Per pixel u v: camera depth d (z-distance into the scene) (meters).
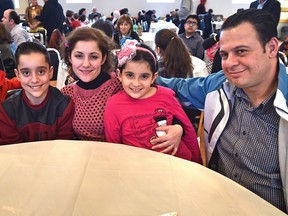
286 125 0.94
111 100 1.30
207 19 5.93
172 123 1.30
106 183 0.79
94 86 1.38
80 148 1.00
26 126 1.35
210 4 9.97
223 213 0.69
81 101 1.38
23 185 0.78
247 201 0.73
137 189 0.77
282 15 5.17
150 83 1.29
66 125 1.40
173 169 0.87
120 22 4.17
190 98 1.41
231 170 1.14
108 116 1.28
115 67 1.52
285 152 0.96
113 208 0.69
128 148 1.00
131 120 1.26
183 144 1.32
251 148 1.06
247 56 0.95
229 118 1.15
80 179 0.81
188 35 4.00
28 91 1.33
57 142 1.05
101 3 10.25
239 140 1.10
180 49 2.11
